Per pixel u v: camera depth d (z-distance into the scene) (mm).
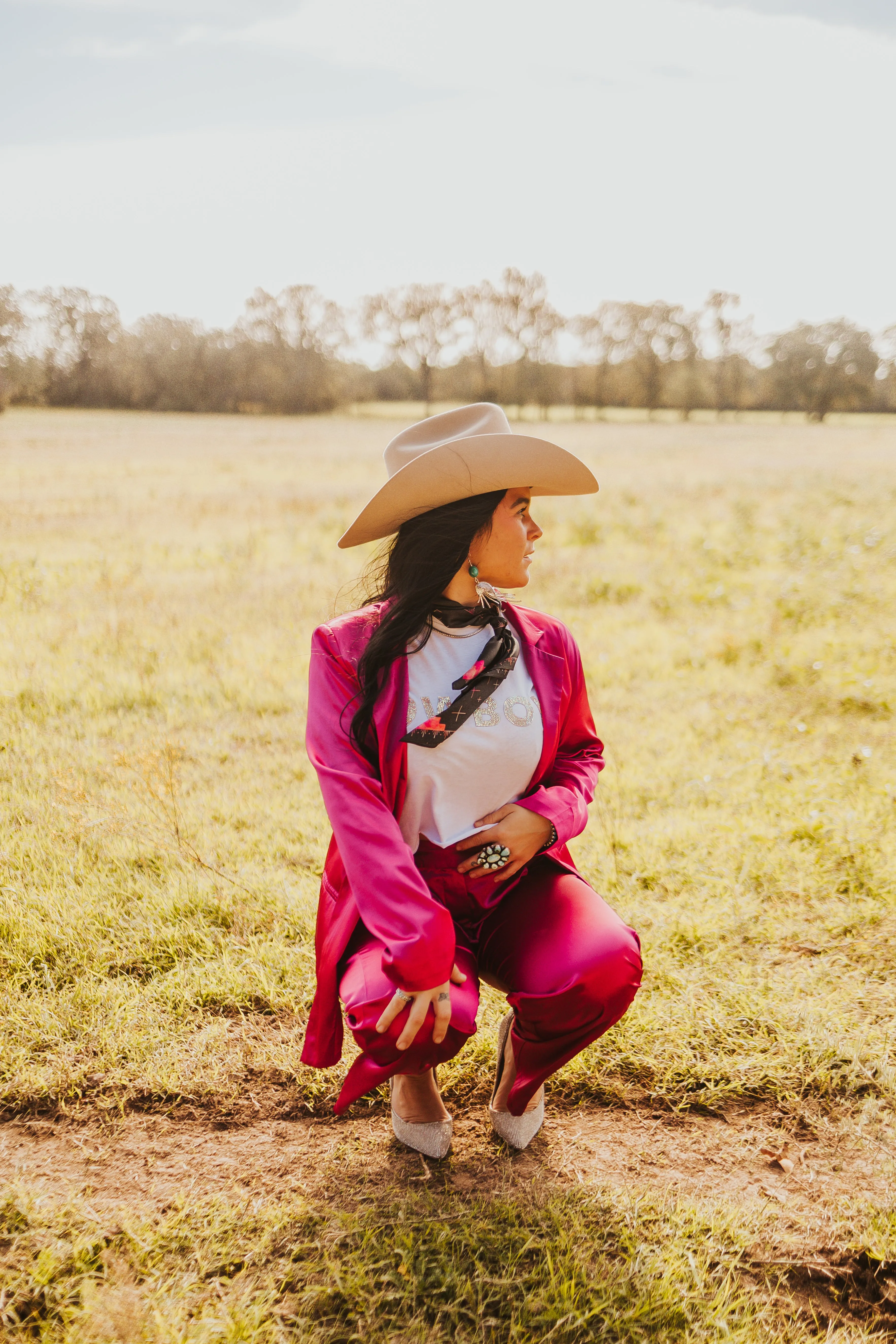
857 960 2863
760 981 2709
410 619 1746
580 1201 1912
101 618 7418
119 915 3004
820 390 86438
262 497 18922
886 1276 1769
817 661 6301
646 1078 2320
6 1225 1807
